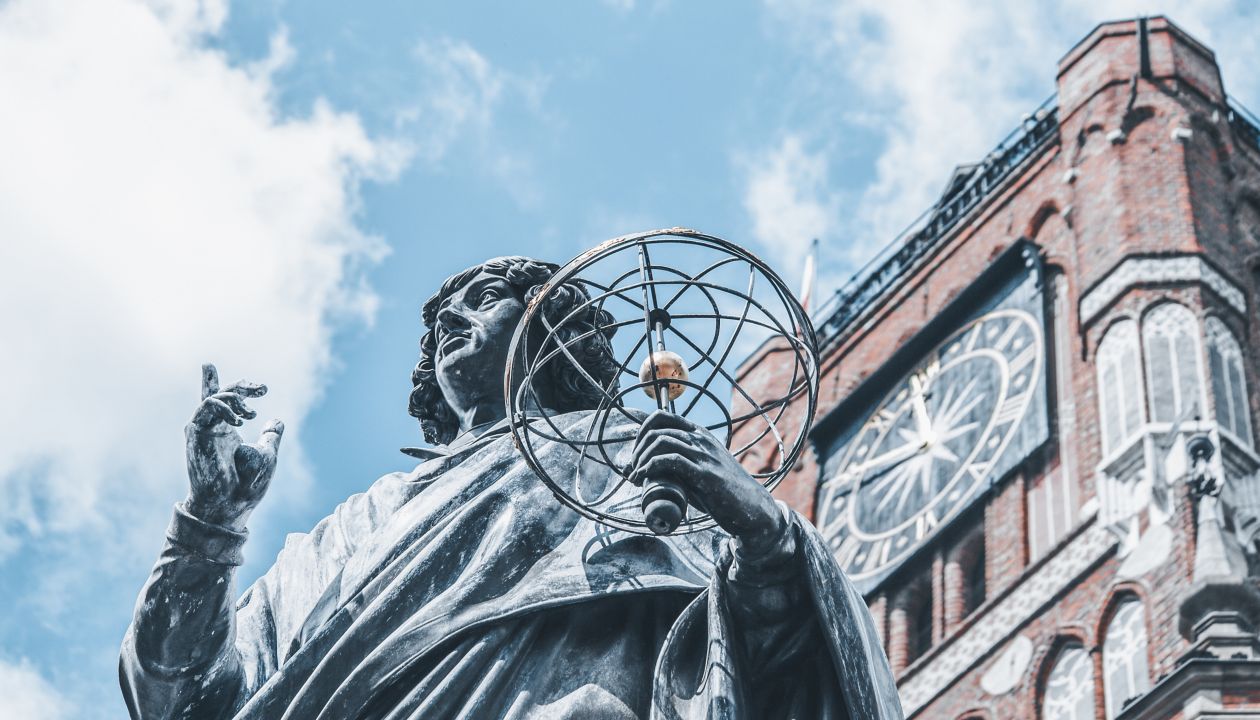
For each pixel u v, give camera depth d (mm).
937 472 39938
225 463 4859
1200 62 44281
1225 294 39312
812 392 4844
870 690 4426
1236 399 37312
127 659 4941
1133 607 34750
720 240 4914
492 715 4570
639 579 4766
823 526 41094
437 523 5020
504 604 4691
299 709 4629
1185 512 34969
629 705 4629
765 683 4605
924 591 38750
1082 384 38719
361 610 4820
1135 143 42281
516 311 5789
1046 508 37625
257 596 5309
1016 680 35875
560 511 4945
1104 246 40500
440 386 5859
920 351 42312
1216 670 31469
